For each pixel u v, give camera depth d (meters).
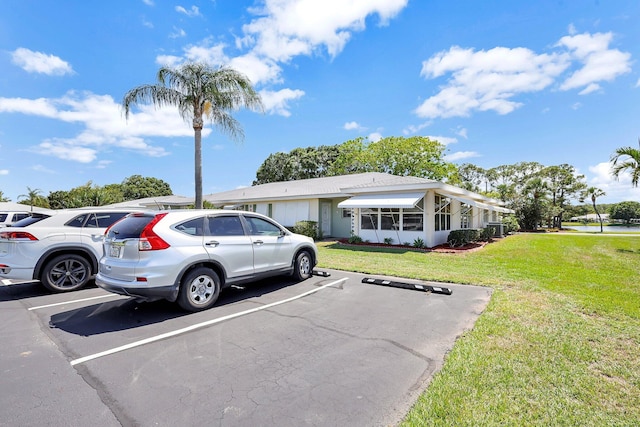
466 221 21.55
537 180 39.38
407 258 11.79
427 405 2.67
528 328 4.46
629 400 2.74
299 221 20.75
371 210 17.48
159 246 5.11
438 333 4.42
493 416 2.51
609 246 16.64
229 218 6.39
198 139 15.43
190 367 3.47
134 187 58.66
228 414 2.61
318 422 2.49
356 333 4.46
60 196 43.22
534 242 18.72
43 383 3.13
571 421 2.45
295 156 49.31
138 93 14.39
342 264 10.23
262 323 4.91
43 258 6.79
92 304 6.02
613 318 4.89
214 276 5.79
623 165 16.17
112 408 2.70
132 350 3.94
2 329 4.68
